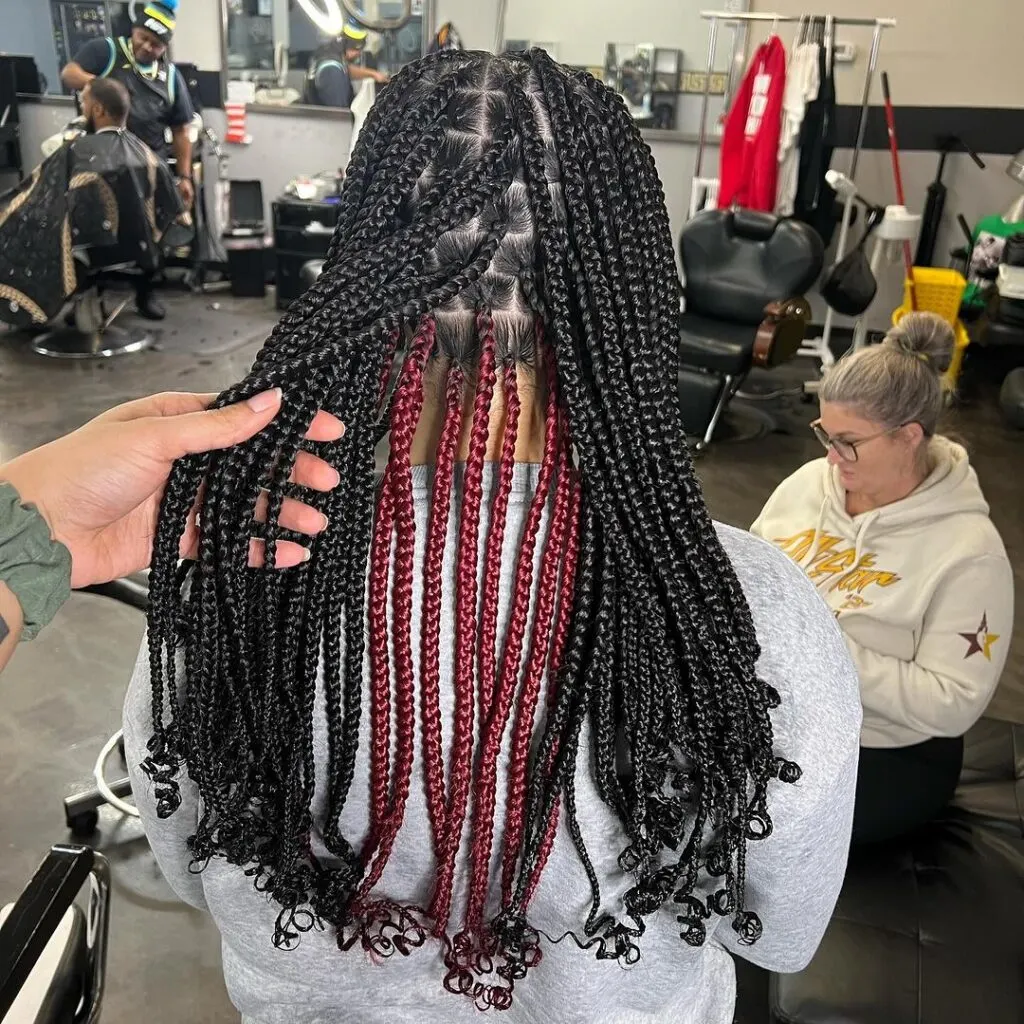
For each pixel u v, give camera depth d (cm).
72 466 52
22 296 430
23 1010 93
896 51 504
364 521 53
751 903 64
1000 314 435
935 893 145
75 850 92
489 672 57
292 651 54
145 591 168
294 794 57
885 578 163
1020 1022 127
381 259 48
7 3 580
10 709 230
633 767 54
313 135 586
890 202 534
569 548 54
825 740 56
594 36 541
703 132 496
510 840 61
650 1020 72
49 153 472
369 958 69
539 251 50
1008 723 188
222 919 69
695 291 429
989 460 396
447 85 50
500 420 53
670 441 52
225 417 47
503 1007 69
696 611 52
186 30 567
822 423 169
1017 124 505
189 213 531
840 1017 127
